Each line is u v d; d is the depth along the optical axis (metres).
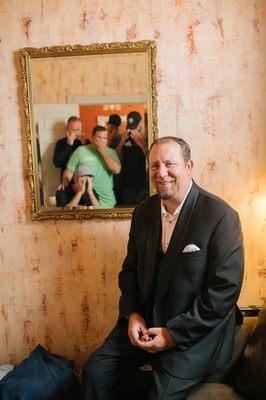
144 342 1.30
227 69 1.67
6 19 1.69
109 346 1.46
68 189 1.76
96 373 1.39
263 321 1.26
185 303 1.32
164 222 1.42
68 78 1.69
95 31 1.67
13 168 1.78
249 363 1.22
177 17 1.64
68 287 1.86
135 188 1.75
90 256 1.83
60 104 1.71
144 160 1.73
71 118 1.72
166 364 1.27
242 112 1.69
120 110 1.70
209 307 1.24
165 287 1.35
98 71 1.68
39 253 1.84
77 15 1.67
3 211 1.81
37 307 1.88
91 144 1.74
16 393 1.51
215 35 1.65
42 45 1.70
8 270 1.86
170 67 1.67
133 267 1.55
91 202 1.77
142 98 1.69
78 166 1.75
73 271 1.85
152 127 1.69
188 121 1.71
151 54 1.64
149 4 1.64
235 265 1.25
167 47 1.66
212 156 1.73
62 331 1.90
